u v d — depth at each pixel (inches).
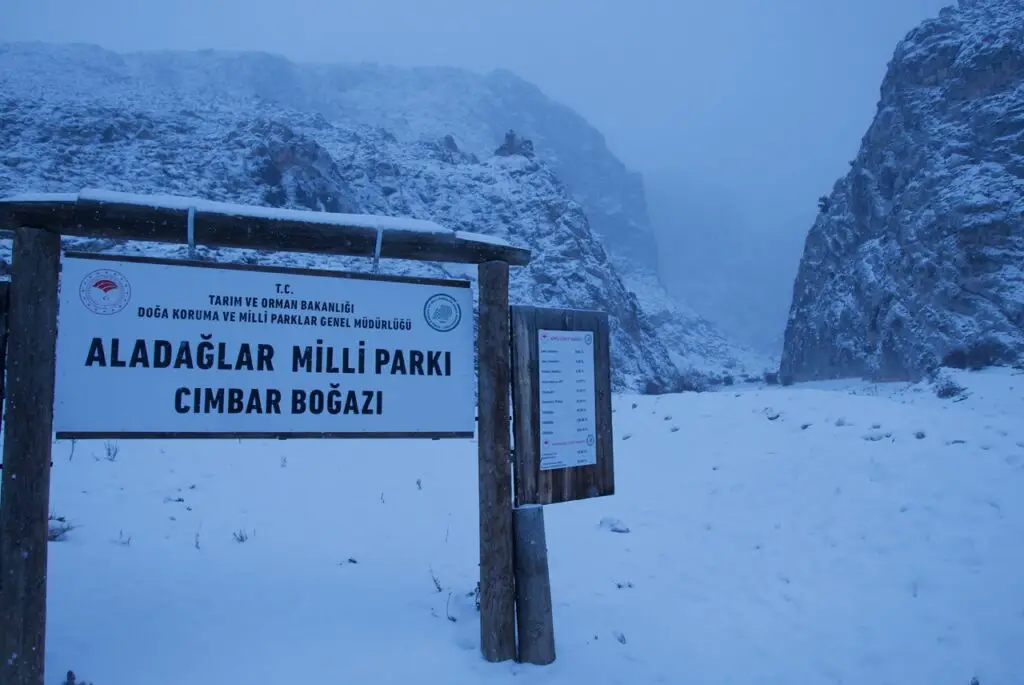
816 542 309.4
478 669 191.5
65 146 1620.3
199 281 174.4
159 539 286.5
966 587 254.1
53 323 156.7
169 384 169.3
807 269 2881.4
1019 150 1808.6
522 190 2726.4
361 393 187.9
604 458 219.8
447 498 383.9
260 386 177.5
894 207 2114.9
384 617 223.6
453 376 199.5
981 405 642.8
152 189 1539.1
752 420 499.8
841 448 406.3
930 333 1694.1
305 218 180.5
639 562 297.6
